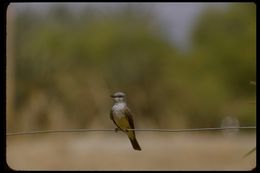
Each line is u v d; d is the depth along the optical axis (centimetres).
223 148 2108
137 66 2936
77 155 1980
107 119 2352
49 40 2852
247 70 3025
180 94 2862
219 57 3098
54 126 2314
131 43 3070
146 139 2469
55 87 2434
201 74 3028
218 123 2880
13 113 2328
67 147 2061
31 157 1964
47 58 2705
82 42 2947
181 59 3061
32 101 2366
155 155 2017
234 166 1959
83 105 2375
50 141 2189
